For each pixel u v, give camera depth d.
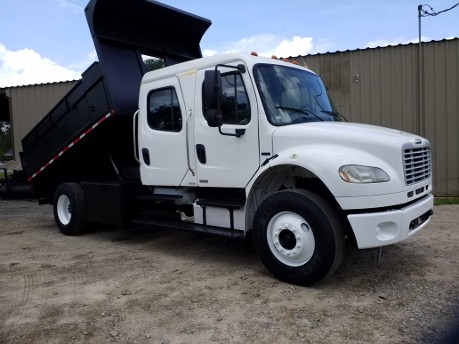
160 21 7.08
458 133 10.57
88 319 3.78
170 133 5.77
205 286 4.55
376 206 4.10
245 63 4.93
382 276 4.72
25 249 6.50
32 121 14.67
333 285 4.48
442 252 5.62
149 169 6.11
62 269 5.33
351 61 11.14
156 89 5.95
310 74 5.82
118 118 6.48
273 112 4.82
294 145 4.59
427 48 10.66
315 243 4.27
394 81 10.91
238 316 3.77
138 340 3.38
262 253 4.69
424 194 4.82
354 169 4.12
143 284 4.67
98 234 7.51
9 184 13.02
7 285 4.75
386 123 11.01
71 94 6.97
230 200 5.35
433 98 10.69
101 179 7.43
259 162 4.82
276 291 4.35
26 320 3.80
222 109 5.12
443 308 3.83
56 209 7.68
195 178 5.49
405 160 4.32
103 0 6.15
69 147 7.23
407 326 3.50
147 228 7.85
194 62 5.48
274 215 4.56
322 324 3.58
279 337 3.38
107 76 6.27
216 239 6.78
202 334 3.46
